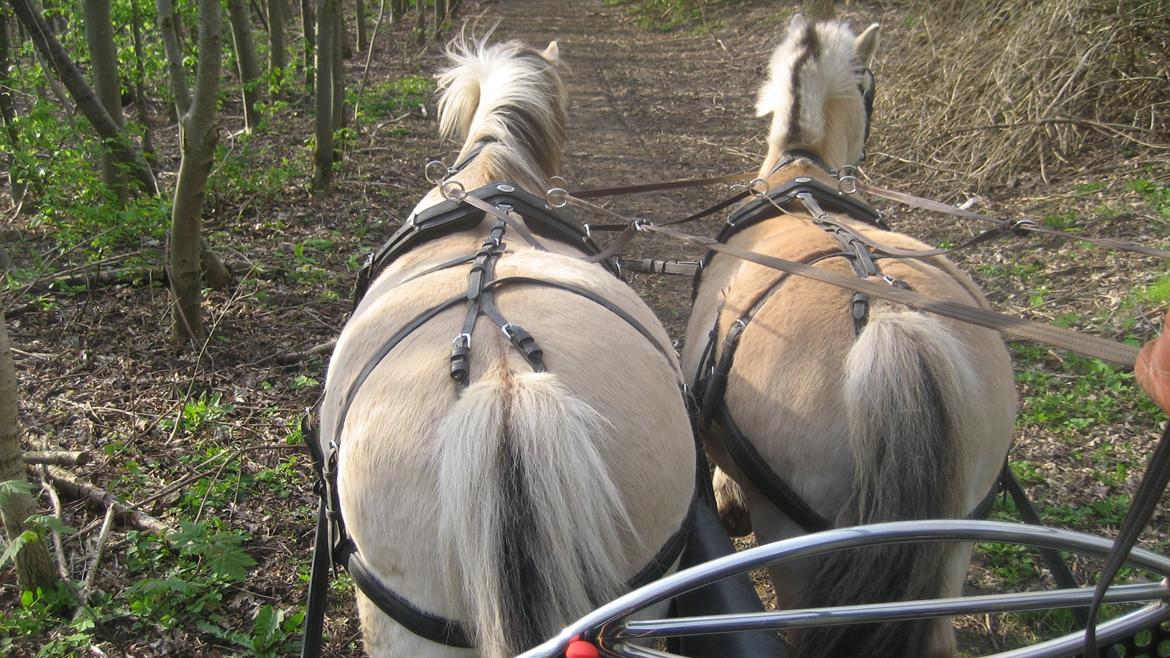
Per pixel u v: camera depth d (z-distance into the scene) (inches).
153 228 241.1
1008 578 145.8
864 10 630.5
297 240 286.7
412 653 77.6
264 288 247.0
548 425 67.0
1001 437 95.3
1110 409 188.5
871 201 338.0
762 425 97.0
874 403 84.7
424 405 73.8
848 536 70.7
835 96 141.3
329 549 92.3
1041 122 331.6
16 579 140.8
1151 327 213.5
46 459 164.7
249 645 127.0
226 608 136.6
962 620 139.3
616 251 116.0
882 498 84.7
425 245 106.8
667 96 589.6
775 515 101.3
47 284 241.6
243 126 462.9
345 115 411.2
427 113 505.0
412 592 74.1
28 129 265.4
